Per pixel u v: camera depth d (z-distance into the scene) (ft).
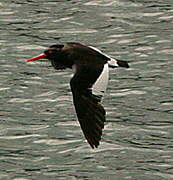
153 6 90.17
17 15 88.43
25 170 54.95
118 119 63.16
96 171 54.54
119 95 68.08
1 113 64.75
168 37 81.51
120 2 91.30
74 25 85.35
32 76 72.69
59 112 64.95
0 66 75.05
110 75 72.59
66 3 91.91
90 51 34.50
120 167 55.16
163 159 56.39
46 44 80.28
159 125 62.08
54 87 70.18
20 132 61.05
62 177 53.62
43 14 88.63
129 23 85.51
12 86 70.54
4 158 56.85
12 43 80.53
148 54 77.36
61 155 57.11
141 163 55.77
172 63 74.95
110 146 58.34
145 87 69.62
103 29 84.12
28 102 67.10
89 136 31.96
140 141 59.21
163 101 66.69
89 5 90.84
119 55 77.15
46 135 60.39
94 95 32.22
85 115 32.14
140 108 65.41
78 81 32.53
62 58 34.86
